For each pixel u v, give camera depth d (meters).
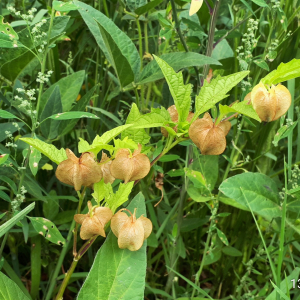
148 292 0.48
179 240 0.47
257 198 0.37
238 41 0.53
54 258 0.55
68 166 0.23
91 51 0.71
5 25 0.33
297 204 0.39
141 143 0.27
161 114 0.25
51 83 0.56
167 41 0.55
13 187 0.37
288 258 0.50
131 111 0.26
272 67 0.52
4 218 0.45
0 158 0.28
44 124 0.44
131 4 0.48
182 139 0.27
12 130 0.43
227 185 0.36
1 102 0.52
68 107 0.48
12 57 0.42
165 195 0.54
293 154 0.60
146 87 0.60
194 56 0.40
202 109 0.25
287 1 0.50
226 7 0.55
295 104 0.55
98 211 0.25
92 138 0.51
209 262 0.49
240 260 0.55
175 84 0.26
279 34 0.50
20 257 0.56
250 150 0.53
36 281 0.45
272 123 0.50
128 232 0.25
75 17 0.57
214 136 0.25
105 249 0.29
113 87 0.65
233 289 0.56
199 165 0.45
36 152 0.33
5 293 0.25
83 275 0.43
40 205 0.55
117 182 0.45
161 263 0.59
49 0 0.59
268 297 0.35
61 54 0.72
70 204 0.56
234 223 0.57
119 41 0.44
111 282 0.28
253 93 0.23
